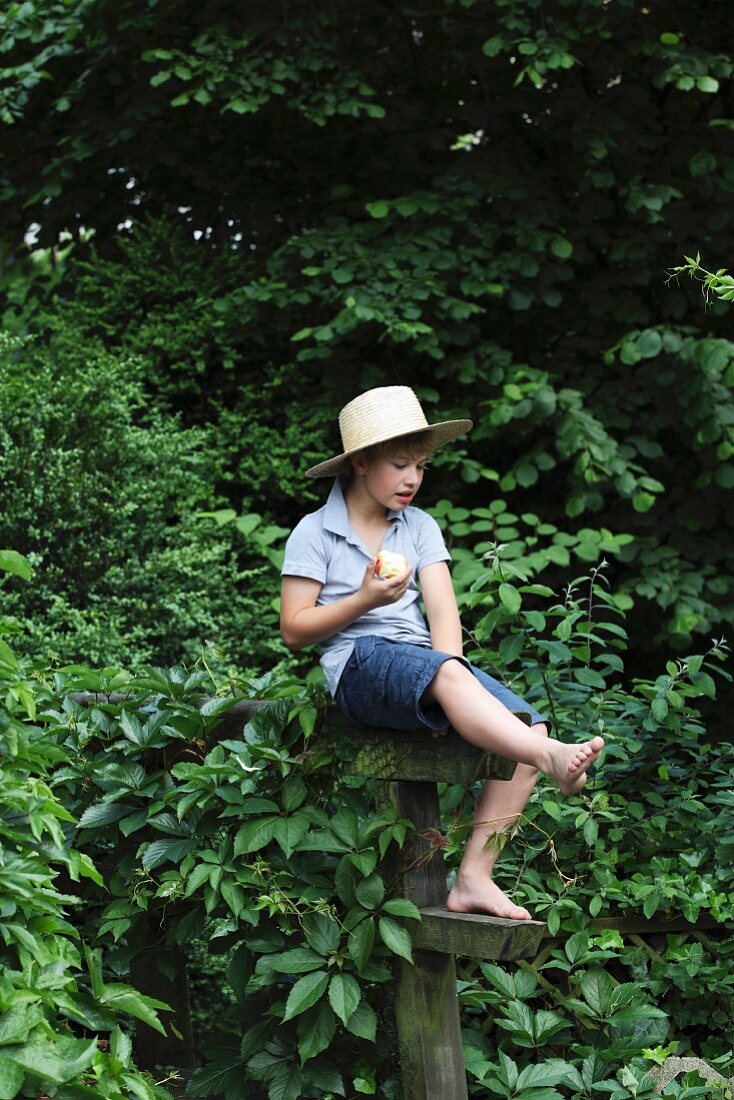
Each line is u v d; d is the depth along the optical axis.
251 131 6.63
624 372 6.23
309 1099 2.94
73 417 5.36
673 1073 2.95
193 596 5.35
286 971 2.61
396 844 2.69
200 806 2.79
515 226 6.14
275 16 6.24
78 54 6.54
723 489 5.98
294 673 5.81
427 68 6.82
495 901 2.60
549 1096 2.71
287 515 6.51
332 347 6.28
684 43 6.20
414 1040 2.65
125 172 6.92
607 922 3.19
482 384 6.17
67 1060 2.00
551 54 5.66
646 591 5.53
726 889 3.30
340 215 6.56
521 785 2.69
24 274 7.95
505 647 3.42
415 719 2.54
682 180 6.24
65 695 3.20
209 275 6.50
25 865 2.12
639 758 3.47
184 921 2.88
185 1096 3.03
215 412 6.55
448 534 5.61
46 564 5.30
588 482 5.61
